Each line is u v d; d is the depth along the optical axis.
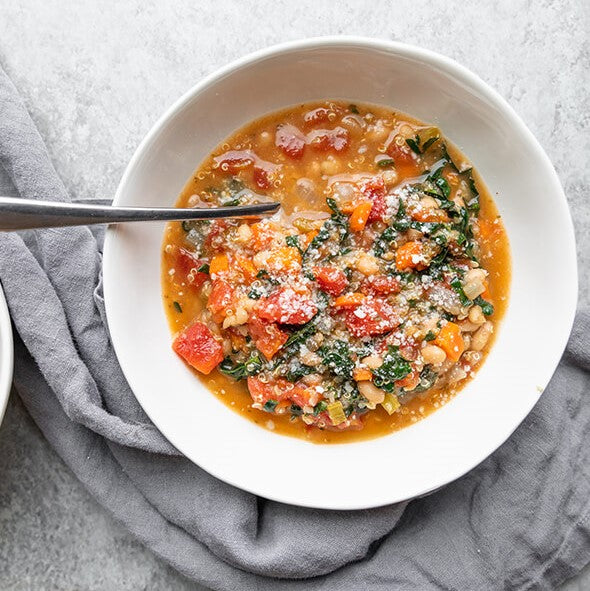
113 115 0.48
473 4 0.48
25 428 0.49
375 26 0.48
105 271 0.42
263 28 0.48
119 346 0.43
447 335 0.43
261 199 0.44
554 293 0.43
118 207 0.39
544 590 0.47
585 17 0.48
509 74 0.48
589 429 0.48
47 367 0.46
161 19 0.48
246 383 0.45
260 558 0.46
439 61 0.42
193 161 0.44
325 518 0.46
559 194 0.42
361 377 0.42
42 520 0.49
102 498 0.47
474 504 0.47
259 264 0.43
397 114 0.44
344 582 0.47
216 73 0.41
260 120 0.44
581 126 0.48
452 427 0.45
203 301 0.44
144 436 0.45
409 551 0.47
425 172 0.44
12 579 0.49
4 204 0.36
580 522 0.47
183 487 0.47
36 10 0.48
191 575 0.47
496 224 0.45
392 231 0.43
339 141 0.44
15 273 0.46
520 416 0.43
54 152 0.48
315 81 0.43
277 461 0.45
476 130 0.44
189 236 0.44
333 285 0.42
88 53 0.48
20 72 0.48
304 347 0.43
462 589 0.47
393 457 0.45
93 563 0.49
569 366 0.48
